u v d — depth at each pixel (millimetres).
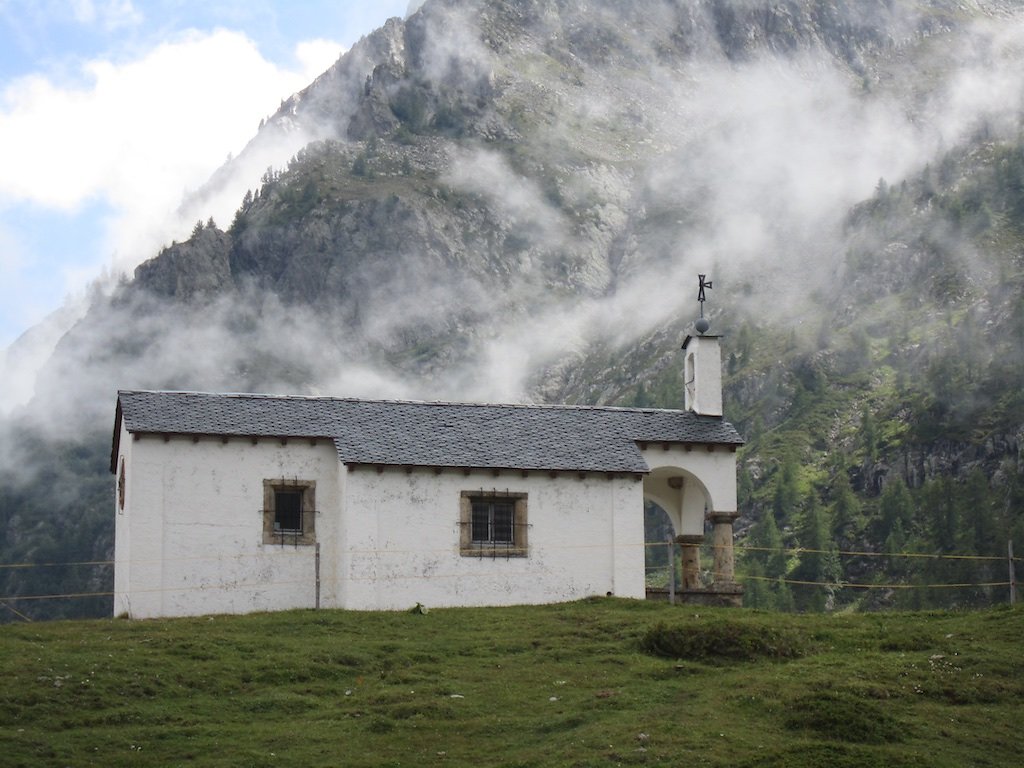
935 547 142000
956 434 175875
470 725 35188
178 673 38688
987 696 37344
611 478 52562
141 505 49125
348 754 33031
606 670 39938
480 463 50969
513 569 51000
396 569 49812
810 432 195250
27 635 43062
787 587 141250
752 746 32844
